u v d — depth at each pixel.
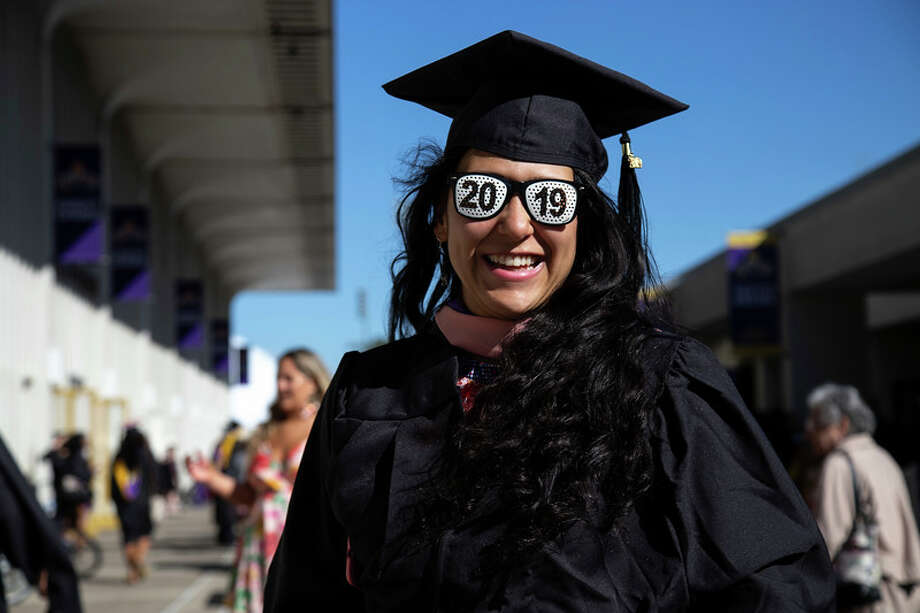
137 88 21.44
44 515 3.48
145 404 25.97
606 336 1.54
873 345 25.58
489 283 1.62
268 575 1.84
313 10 17.61
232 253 42.44
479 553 1.43
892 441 5.66
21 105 15.21
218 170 28.62
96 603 10.55
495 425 1.49
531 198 1.59
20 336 14.99
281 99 22.33
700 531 1.42
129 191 24.84
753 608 1.38
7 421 14.28
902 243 15.78
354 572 1.62
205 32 18.67
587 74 1.65
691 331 1.72
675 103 1.72
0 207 14.27
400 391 1.63
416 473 1.53
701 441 1.46
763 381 26.77
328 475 1.64
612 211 1.66
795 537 1.43
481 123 1.65
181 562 15.06
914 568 4.53
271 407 5.39
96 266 20.14
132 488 12.59
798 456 5.63
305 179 29.73
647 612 1.39
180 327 30.95
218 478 5.41
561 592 1.39
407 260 1.90
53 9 16.23
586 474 1.43
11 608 10.02
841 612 4.52
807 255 19.41
